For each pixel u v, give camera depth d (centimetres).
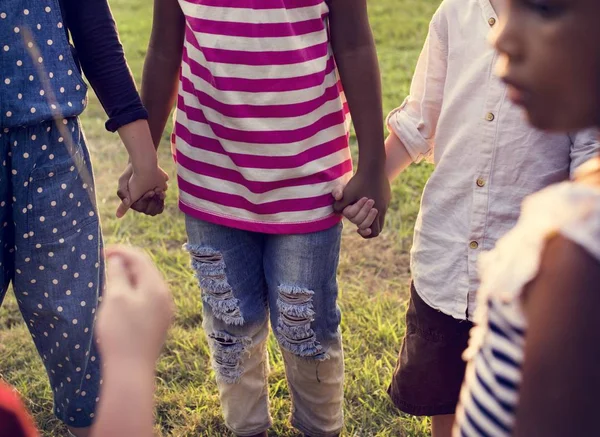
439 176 212
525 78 100
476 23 203
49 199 215
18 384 304
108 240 403
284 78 216
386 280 374
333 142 226
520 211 201
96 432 104
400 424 279
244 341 244
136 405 106
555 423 91
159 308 116
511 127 198
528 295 97
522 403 94
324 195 225
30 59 202
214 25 216
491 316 104
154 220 426
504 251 104
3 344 328
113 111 223
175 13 230
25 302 229
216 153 227
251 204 226
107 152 510
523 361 95
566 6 95
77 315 227
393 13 843
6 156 209
